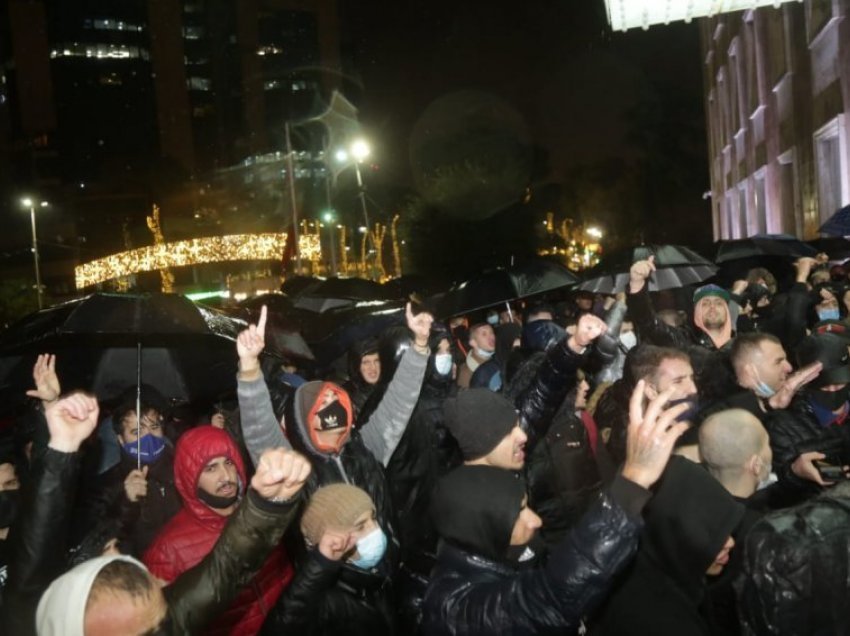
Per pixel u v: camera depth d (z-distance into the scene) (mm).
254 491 2703
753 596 2600
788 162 24672
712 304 6641
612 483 2584
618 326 5168
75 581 2373
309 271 43938
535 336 6578
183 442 3873
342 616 3436
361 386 5906
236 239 36938
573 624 2607
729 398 4578
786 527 2566
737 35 31562
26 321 5066
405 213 43156
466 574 2955
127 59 112125
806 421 4316
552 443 4656
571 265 56844
